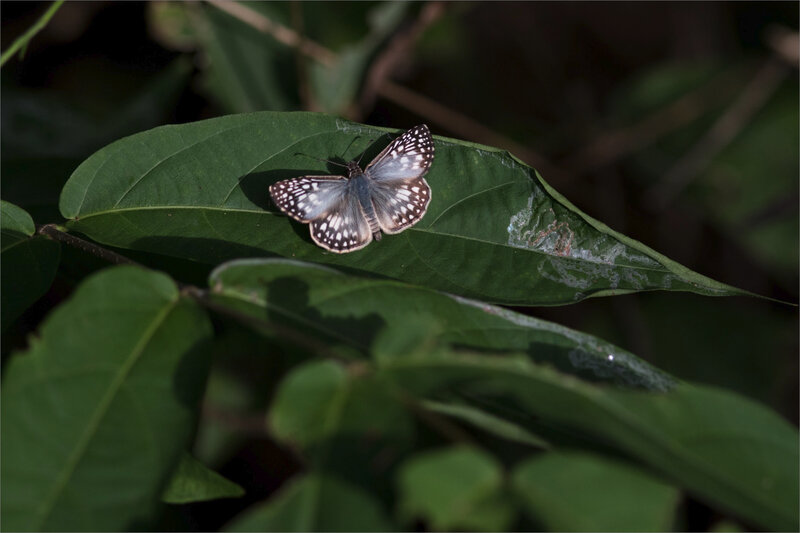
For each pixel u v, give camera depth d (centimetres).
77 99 55
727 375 58
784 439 39
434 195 43
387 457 37
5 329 41
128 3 56
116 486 38
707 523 49
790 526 38
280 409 38
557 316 59
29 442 38
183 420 39
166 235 42
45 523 38
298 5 53
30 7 56
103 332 39
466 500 37
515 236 42
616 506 37
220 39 54
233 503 52
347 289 40
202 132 43
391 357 38
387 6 54
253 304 40
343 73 55
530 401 38
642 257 42
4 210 42
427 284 42
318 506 37
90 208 42
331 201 43
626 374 40
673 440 38
